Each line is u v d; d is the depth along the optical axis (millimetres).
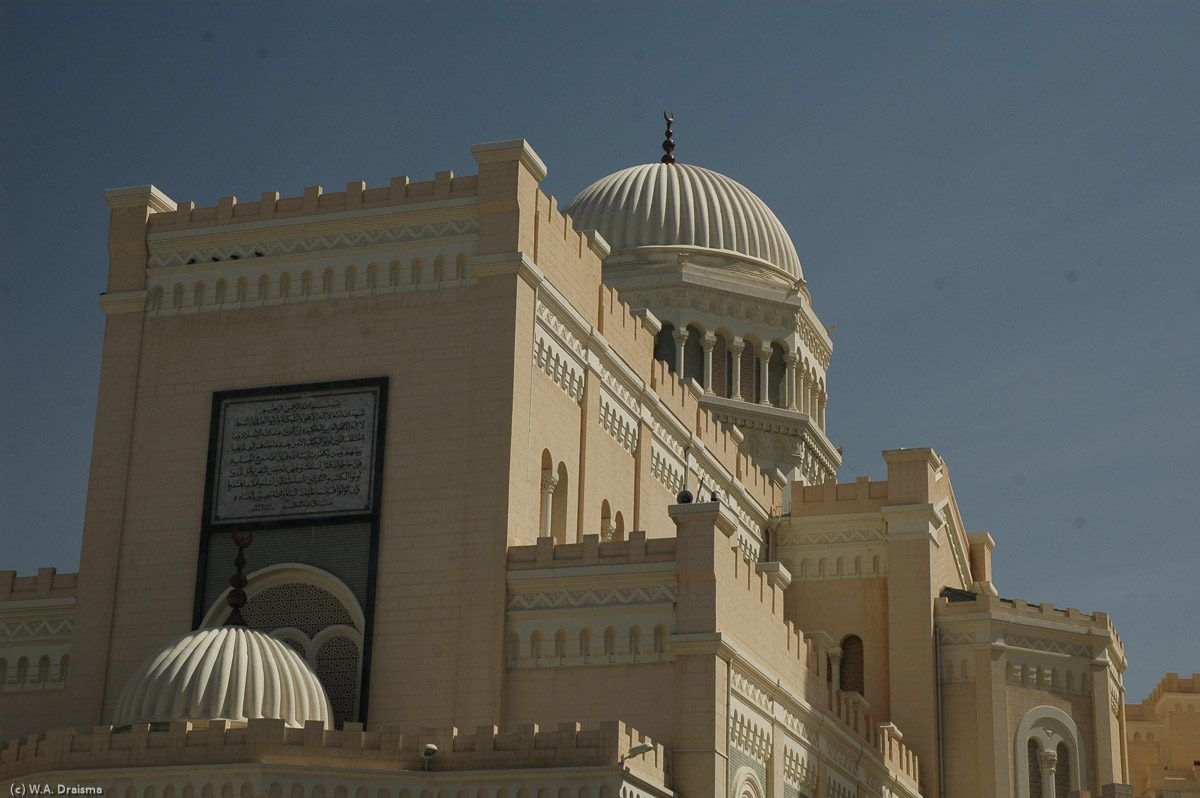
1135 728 78312
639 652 45906
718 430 65250
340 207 52188
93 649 50438
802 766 50406
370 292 51281
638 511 57156
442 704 46781
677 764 44312
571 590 46906
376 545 48750
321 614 49125
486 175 50781
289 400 51094
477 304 49969
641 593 46344
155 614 50219
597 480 54250
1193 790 73812
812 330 81188
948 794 60375
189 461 51469
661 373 60500
